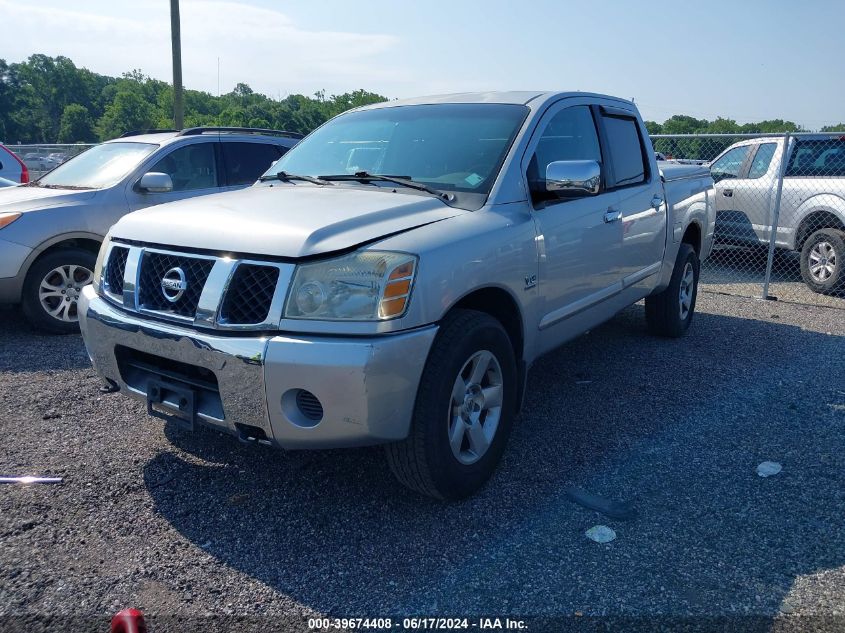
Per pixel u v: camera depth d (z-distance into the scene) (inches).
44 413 179.6
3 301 248.1
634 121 219.9
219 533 126.3
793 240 375.2
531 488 143.2
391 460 128.4
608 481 146.4
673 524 129.8
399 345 115.9
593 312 187.0
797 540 124.6
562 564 117.3
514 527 128.6
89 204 261.6
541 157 163.6
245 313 119.3
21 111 5492.1
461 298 128.6
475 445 136.6
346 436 116.4
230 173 306.3
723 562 118.0
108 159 293.0
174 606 106.5
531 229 150.5
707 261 457.4
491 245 136.4
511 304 148.6
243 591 110.4
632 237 201.8
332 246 118.2
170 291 127.6
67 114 5359.3
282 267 117.2
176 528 127.6
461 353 126.7
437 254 124.0
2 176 459.2
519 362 154.7
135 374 138.6
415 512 133.6
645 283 220.7
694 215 252.5
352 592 110.3
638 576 114.0
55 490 139.9
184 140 295.1
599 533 126.3
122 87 6363.2
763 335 267.6
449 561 118.3
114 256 142.0
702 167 272.5
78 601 107.1
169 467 150.6
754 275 417.1
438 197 146.0
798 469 152.5
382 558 119.2
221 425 123.7
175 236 130.3
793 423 178.5
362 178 159.3
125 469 149.4
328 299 115.5
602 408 188.2
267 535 125.8
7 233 243.1
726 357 236.5
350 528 128.3
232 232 125.1
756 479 147.9
